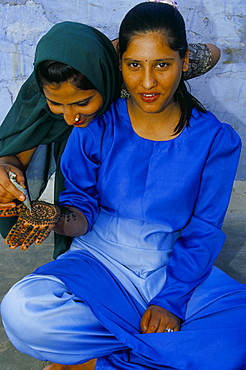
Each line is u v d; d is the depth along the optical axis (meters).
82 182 1.55
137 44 1.22
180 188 1.44
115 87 1.48
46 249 2.51
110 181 1.49
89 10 2.75
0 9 2.68
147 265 1.49
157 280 1.49
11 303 1.31
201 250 1.47
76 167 1.55
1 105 2.89
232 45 2.86
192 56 1.72
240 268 2.35
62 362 1.37
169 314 1.40
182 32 1.25
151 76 1.25
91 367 1.42
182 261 1.48
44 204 1.40
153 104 1.32
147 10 1.24
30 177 1.93
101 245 1.53
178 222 1.49
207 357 1.29
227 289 1.45
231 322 1.33
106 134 1.51
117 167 1.48
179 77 1.30
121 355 1.38
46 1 2.71
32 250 2.49
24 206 1.40
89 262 1.48
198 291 1.48
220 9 2.78
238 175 3.06
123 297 1.42
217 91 2.94
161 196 1.45
